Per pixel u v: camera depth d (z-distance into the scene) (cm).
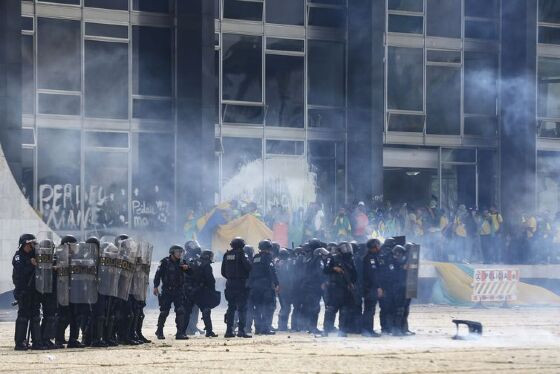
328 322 6825
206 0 11725
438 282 10162
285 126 12338
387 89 12800
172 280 6556
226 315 6806
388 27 12850
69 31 11475
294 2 12456
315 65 12519
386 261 6894
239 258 6719
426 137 12962
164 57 11844
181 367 4759
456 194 13112
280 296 7362
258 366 4762
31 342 6066
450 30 13125
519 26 13188
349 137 12519
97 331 6019
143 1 11794
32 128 11256
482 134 13212
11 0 10888
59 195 11319
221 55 12112
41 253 5803
